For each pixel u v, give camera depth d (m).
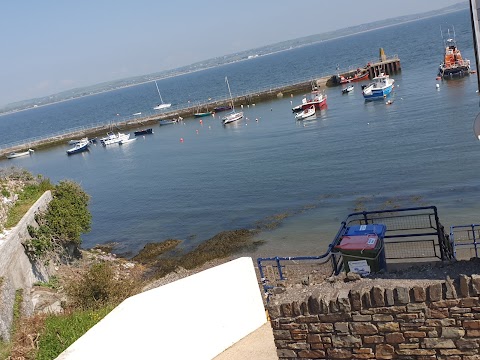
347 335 7.28
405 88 76.81
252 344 10.34
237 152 59.69
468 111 51.47
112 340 8.69
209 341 10.16
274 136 64.06
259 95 102.81
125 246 34.69
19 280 18.53
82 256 29.11
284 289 8.64
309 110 72.31
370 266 8.86
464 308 6.49
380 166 39.56
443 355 6.79
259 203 37.75
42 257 22.53
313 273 11.97
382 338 7.07
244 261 10.99
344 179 38.66
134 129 103.19
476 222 24.89
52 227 25.47
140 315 9.22
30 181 28.58
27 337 11.32
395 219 23.88
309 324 7.50
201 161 59.50
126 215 42.94
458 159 36.53
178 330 9.65
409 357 7.00
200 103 114.75
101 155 82.50
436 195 30.34
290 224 31.67
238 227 33.38
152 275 27.92
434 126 48.28
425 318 6.73
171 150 72.62
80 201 28.28
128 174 62.03
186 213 39.69
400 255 15.77
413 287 6.70
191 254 30.12
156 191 49.31
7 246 18.91
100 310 12.93
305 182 40.38
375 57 157.75
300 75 157.50
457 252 17.66
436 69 91.81
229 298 10.59
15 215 23.52
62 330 11.52
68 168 76.19
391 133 49.81
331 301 7.24
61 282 22.14
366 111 65.69
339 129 58.34
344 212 31.64
